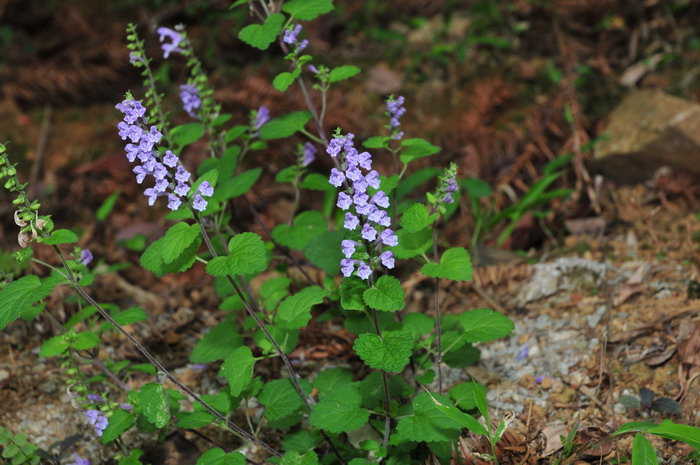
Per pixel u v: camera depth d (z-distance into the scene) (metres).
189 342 0.82
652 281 0.80
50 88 1.11
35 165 1.03
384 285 0.61
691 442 0.60
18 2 1.28
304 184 0.74
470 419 0.62
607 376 0.73
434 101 1.05
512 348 0.77
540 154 0.96
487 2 1.14
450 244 0.89
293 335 0.69
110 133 1.08
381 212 0.59
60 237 0.61
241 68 1.11
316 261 0.70
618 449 0.67
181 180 0.60
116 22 1.20
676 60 1.03
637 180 0.92
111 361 0.76
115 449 0.73
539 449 0.68
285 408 0.66
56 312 0.82
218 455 0.64
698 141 0.88
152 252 0.63
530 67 1.06
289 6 0.68
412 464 0.67
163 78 1.11
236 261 0.61
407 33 1.16
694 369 0.71
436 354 0.70
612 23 1.07
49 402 0.76
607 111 0.99
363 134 0.98
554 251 0.88
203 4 1.16
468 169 0.95
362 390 0.68
